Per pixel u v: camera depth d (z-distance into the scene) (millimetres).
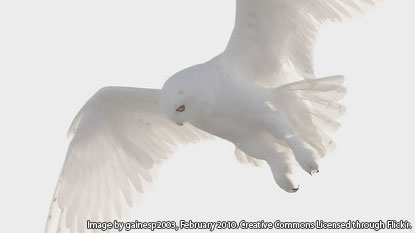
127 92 14812
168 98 13289
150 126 15406
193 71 13508
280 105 13844
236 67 13812
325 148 13984
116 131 15422
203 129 13906
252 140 14086
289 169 14211
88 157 15484
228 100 13578
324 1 13742
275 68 14102
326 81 13328
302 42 13945
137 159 15617
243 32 13750
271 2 13523
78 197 15617
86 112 15102
